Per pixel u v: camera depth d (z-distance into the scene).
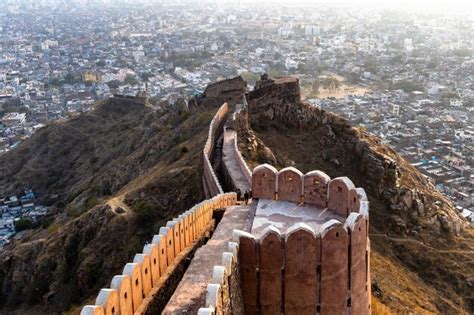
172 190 64.31
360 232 23.28
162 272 21.64
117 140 136.50
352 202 26.23
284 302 22.78
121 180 96.38
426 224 75.25
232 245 21.72
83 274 61.28
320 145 81.00
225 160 53.03
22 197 138.75
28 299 67.88
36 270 68.69
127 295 17.78
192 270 21.34
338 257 22.53
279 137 79.88
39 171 145.88
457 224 76.88
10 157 158.88
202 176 58.16
